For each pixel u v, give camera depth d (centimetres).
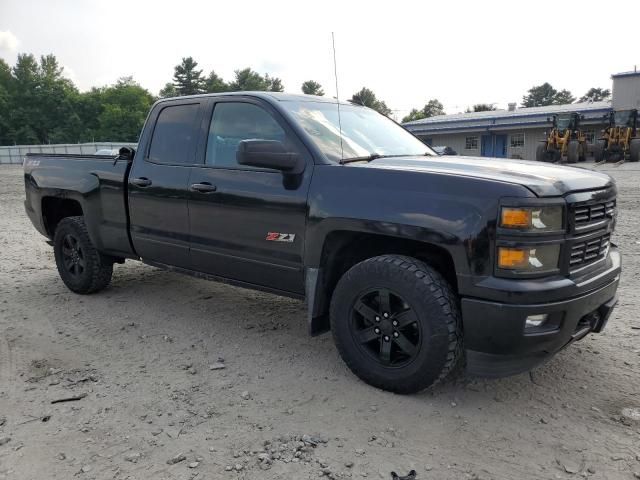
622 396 332
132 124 8581
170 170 438
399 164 348
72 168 523
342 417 312
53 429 304
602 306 334
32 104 8544
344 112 436
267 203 372
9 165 5100
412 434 295
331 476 260
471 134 3831
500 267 288
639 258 662
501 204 286
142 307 516
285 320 479
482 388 345
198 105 437
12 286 595
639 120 2769
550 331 293
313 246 351
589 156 3141
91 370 381
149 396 342
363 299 339
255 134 395
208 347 420
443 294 307
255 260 389
